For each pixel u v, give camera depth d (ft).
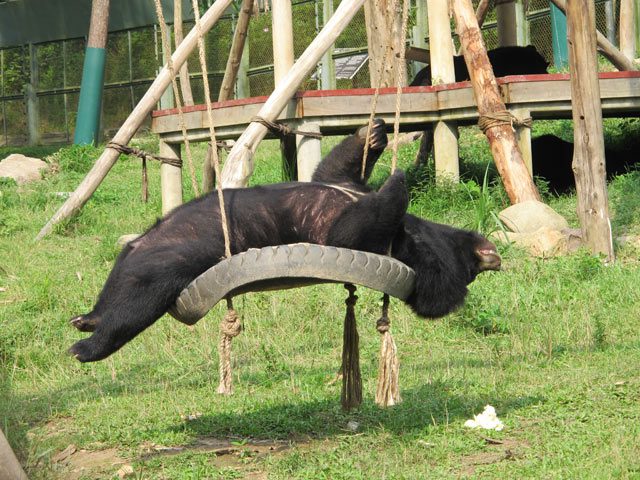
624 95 77.41
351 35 145.59
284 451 34.14
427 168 81.87
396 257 33.88
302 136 75.05
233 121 77.61
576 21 64.80
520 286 57.98
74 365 50.72
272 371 46.09
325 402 40.04
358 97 75.56
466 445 33.45
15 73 181.78
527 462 31.12
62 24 174.91
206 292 29.35
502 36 101.60
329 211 32.27
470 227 70.74
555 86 74.74
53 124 179.42
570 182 87.76
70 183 109.70
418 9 137.39
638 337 49.62
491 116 73.36
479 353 49.03
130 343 53.93
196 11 32.09
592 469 29.60
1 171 113.39
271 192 33.04
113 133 172.14
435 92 78.28
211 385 44.73
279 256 28.66
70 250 75.77
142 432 37.17
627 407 37.14
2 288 64.13
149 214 89.35
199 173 112.37
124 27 168.14
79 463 34.60
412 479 29.84
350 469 31.30
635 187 78.64
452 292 35.37
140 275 30.35
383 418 37.29
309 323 54.85
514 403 38.63
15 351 52.08
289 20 73.10
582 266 61.52
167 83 81.87
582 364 44.91
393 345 32.24
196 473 31.55
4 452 26.27
